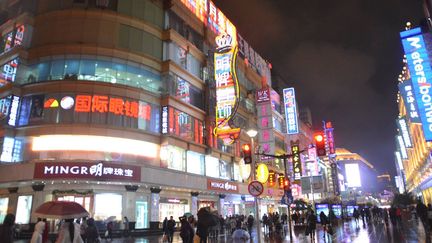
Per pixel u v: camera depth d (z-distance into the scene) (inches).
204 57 1766.7
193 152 1558.8
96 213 1126.4
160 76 1464.1
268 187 2140.7
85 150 1179.9
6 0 1477.6
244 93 2213.3
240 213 1967.3
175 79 1505.9
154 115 1381.6
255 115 2309.3
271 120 2255.2
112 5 1375.5
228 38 1724.9
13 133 1189.1
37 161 1061.8
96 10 1328.7
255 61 2564.0
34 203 1083.3
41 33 1314.0
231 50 1700.3
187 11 1727.4
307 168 2908.5
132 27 1398.9
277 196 2281.0
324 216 904.3
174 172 1353.3
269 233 1201.4
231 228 1222.3
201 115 1653.5
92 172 1072.2
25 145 1179.3
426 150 2325.3
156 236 1193.4
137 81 1363.2
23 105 1227.9
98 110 1223.5
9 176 1076.5
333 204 2188.7
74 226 356.8
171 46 1523.1
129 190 1194.6
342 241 847.7
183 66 1596.9
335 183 3757.4
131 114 1289.4
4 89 1256.2
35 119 1192.8
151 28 1460.4
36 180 1047.6
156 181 1245.7
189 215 690.2
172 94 1460.4
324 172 3649.1
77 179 1058.1
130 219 1178.6
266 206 2261.3
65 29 1300.4
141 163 1261.1
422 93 1203.9
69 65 1263.5
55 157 1155.9
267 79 2738.7
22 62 1275.8
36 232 401.4
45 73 1258.0
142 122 1320.1
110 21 1344.7
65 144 1172.5
